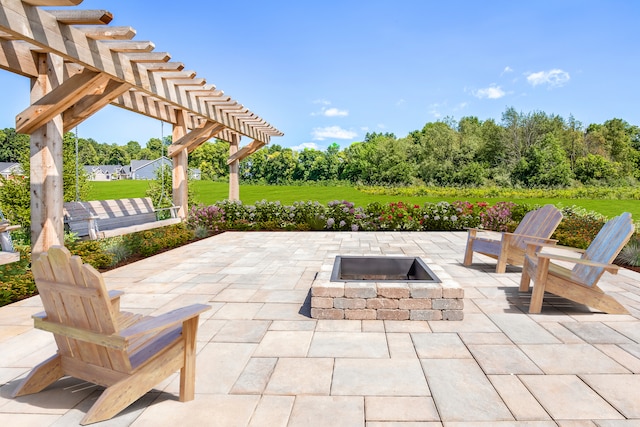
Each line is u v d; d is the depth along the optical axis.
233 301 3.93
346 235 9.26
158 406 2.02
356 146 43.28
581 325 3.25
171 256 6.46
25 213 8.39
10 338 2.98
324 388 2.22
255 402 2.07
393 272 4.38
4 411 1.97
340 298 3.38
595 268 3.51
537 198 24.27
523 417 1.92
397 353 2.70
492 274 5.15
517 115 35.53
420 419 1.90
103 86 5.18
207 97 7.41
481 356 2.64
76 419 1.90
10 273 4.39
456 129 41.38
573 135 35.12
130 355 1.98
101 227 6.53
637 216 15.70
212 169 44.22
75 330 1.84
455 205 10.49
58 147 4.79
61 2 3.21
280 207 10.70
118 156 66.69
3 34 3.97
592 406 2.02
